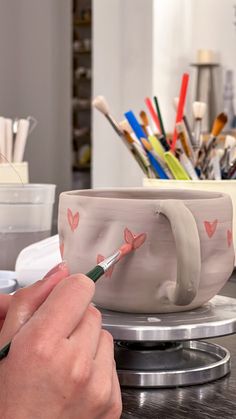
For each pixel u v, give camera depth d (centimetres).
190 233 58
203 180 108
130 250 62
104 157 489
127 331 60
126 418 53
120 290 63
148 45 457
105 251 63
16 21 672
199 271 58
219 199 65
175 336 61
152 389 60
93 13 489
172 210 59
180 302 59
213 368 62
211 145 123
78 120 755
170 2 455
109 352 50
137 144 118
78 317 48
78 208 66
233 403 57
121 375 60
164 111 459
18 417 45
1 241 121
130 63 471
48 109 670
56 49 670
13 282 95
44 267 93
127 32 472
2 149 145
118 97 480
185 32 461
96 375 47
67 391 45
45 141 674
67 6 670
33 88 673
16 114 679
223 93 446
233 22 441
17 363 45
